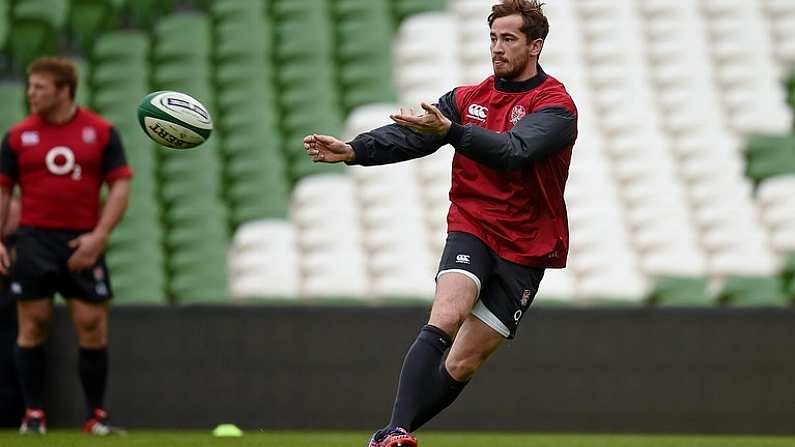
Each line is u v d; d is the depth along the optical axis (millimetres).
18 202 28703
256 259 42281
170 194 44562
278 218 44250
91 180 25188
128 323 32438
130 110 48562
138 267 41062
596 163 47656
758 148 49781
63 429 31297
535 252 16594
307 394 32562
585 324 32812
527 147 15430
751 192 47719
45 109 24734
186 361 32469
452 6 55438
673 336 32875
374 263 42219
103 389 26250
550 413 32625
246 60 51625
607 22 55281
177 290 40875
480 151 15273
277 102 50000
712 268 43812
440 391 16750
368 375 32594
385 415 32500
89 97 49000
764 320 32938
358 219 44250
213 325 32594
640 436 31031
